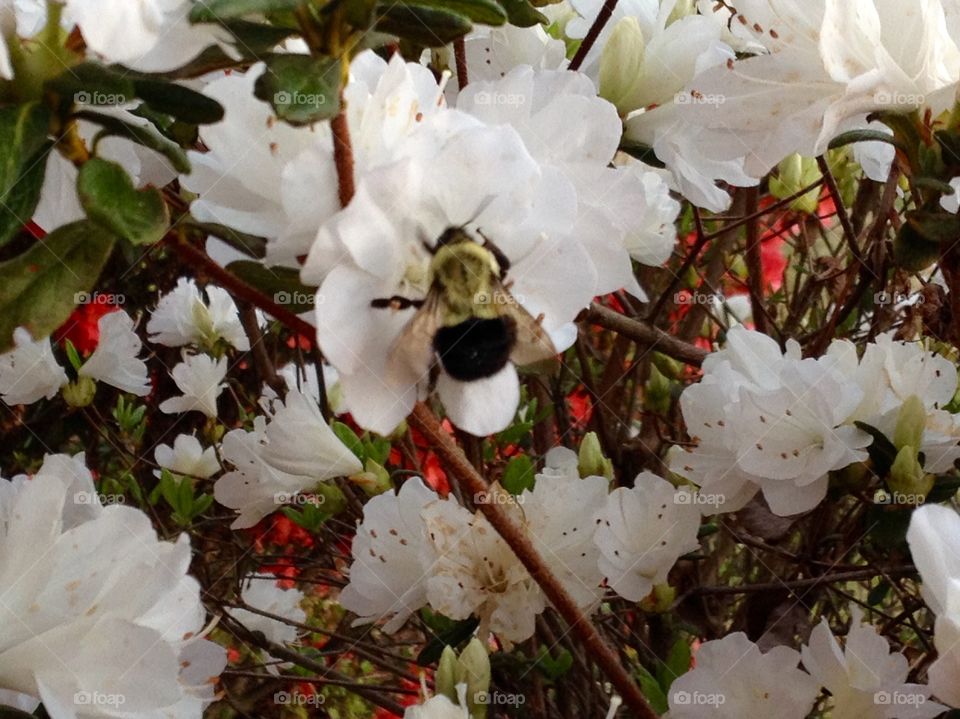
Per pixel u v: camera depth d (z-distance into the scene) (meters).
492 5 0.11
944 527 0.15
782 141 0.15
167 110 0.11
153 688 0.13
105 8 0.09
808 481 0.19
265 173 0.11
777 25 0.15
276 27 0.11
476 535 0.19
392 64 0.11
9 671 0.13
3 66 0.10
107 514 0.14
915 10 0.15
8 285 0.11
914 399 0.18
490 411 0.11
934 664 0.14
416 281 0.11
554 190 0.11
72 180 0.13
